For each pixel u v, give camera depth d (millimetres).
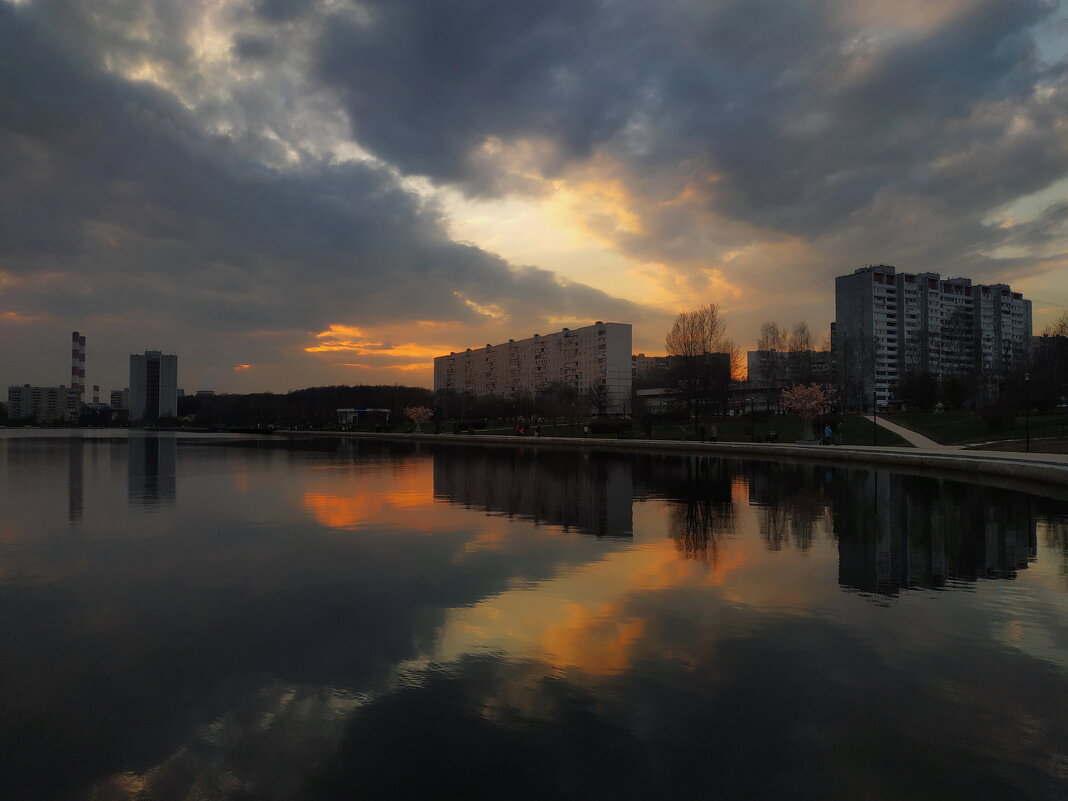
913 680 6086
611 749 4898
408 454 44469
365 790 4414
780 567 10398
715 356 69062
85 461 36500
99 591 9055
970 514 15359
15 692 5867
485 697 5758
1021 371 57219
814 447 37500
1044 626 7543
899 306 117688
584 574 9984
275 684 6031
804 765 4680
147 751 4906
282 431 120500
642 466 31703
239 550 11797
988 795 4336
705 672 6273
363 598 8703
